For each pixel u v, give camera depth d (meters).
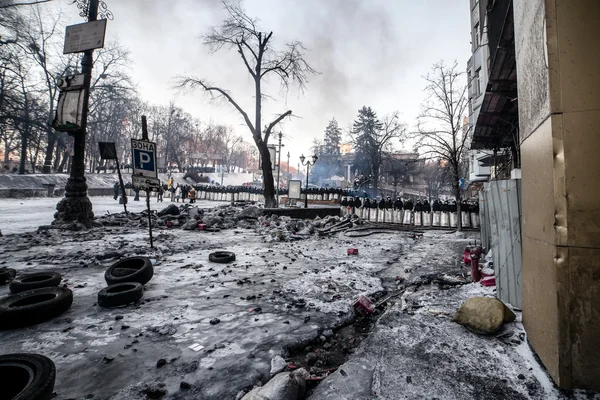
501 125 10.84
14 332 3.14
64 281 5.00
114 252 6.86
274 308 4.01
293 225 13.48
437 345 2.87
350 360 2.62
